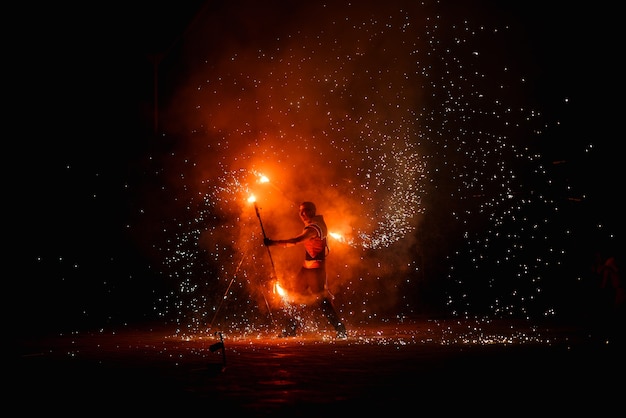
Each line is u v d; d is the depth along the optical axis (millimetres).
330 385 5570
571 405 4727
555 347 8336
